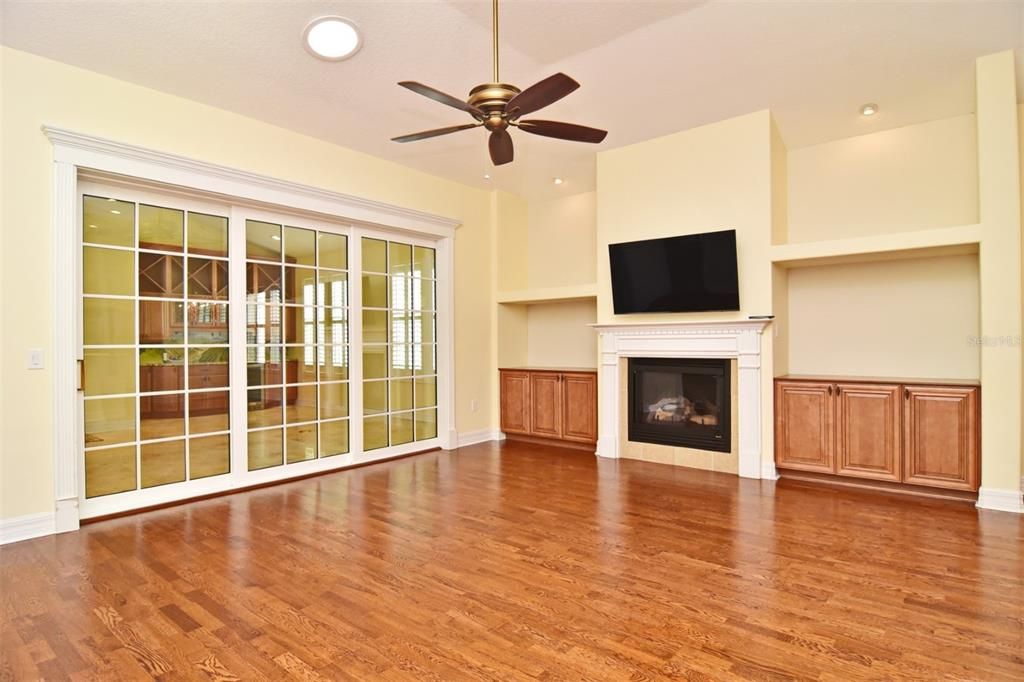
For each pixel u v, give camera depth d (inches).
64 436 127.8
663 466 189.8
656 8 112.3
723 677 69.9
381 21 114.9
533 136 183.5
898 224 173.6
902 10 115.0
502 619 85.4
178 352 152.4
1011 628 81.1
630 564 106.0
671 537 120.6
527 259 262.2
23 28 114.9
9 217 121.0
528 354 262.5
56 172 126.4
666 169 187.8
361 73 136.6
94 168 131.5
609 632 81.3
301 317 179.8
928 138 170.1
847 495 152.3
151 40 120.6
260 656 75.5
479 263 240.7
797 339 189.8
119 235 142.1
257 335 168.2
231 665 73.4
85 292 136.3
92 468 136.7
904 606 88.2
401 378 211.5
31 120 123.9
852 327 179.8
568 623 84.0
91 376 137.0
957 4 113.0
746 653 75.3
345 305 192.4
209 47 123.8
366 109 157.0
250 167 161.3
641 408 200.5
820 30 121.7
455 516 136.6
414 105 154.9
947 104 158.7
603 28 119.1
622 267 193.9
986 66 135.1
